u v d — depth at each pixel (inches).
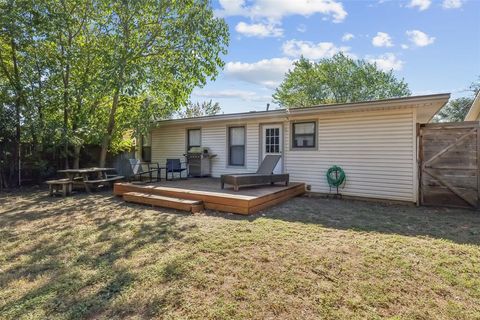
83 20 388.8
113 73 347.9
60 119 393.7
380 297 92.2
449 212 218.7
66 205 245.1
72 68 398.0
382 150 266.4
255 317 82.6
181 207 217.3
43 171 384.5
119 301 91.0
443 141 240.4
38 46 363.6
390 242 142.5
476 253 128.0
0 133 342.3
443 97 221.9
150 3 366.9
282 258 122.6
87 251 134.3
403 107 251.1
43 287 100.3
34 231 166.7
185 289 98.0
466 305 88.0
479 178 227.5
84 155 439.8
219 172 387.2
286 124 327.9
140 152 486.6
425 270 111.0
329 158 297.7
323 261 119.1
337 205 243.9
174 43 390.0
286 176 285.6
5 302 90.9
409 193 252.7
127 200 259.0
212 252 129.9
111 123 412.2
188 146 423.8
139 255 128.3
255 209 209.2
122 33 379.2
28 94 358.0
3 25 317.1
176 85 414.3
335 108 274.2
